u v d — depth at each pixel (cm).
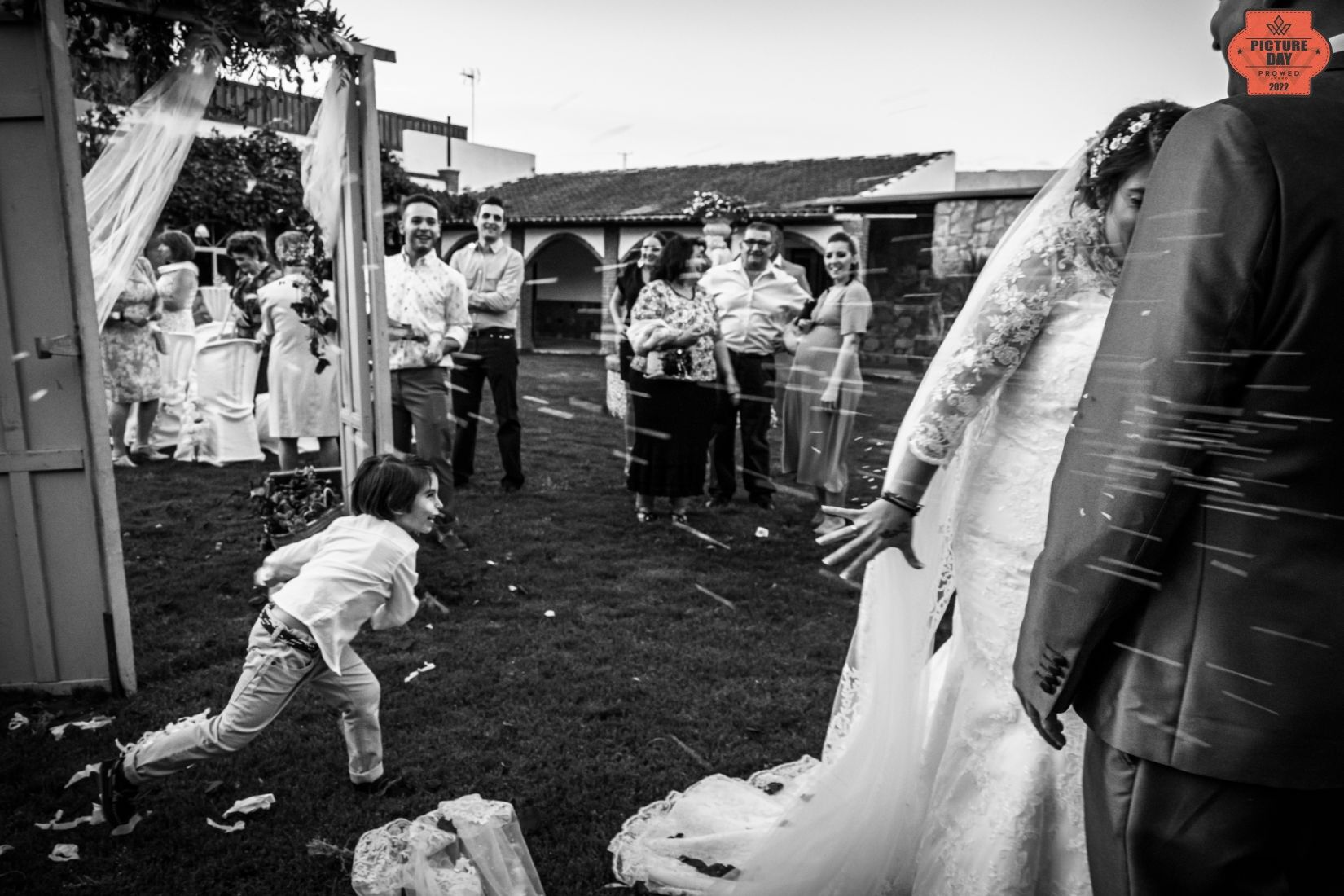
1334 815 121
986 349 185
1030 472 190
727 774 289
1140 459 118
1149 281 120
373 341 453
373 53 435
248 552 518
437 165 1508
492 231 636
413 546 274
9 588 335
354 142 445
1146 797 126
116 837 251
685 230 1563
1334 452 115
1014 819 189
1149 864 126
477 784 280
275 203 1124
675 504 589
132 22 396
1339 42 120
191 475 709
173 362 792
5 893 227
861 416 529
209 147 1105
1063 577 127
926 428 188
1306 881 124
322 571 259
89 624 340
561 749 302
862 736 212
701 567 504
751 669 369
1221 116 119
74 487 332
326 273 519
